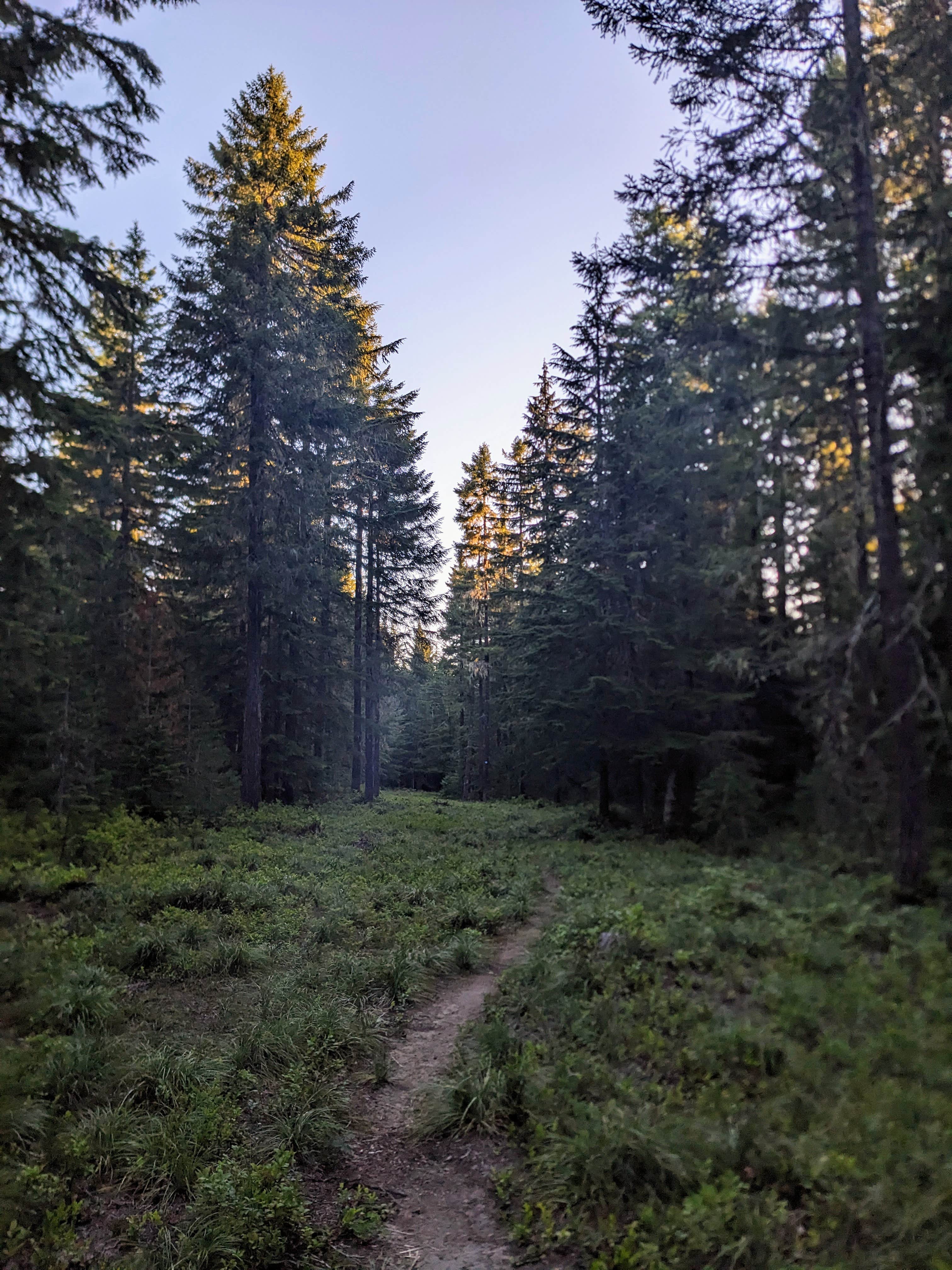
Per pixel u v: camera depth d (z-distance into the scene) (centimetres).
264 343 2123
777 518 1212
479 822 2442
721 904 941
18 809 1675
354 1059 698
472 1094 584
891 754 1154
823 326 997
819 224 1010
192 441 1616
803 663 1137
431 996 858
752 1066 556
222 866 1395
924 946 735
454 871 1470
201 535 2153
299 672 2605
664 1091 543
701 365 1115
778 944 780
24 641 1318
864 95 974
